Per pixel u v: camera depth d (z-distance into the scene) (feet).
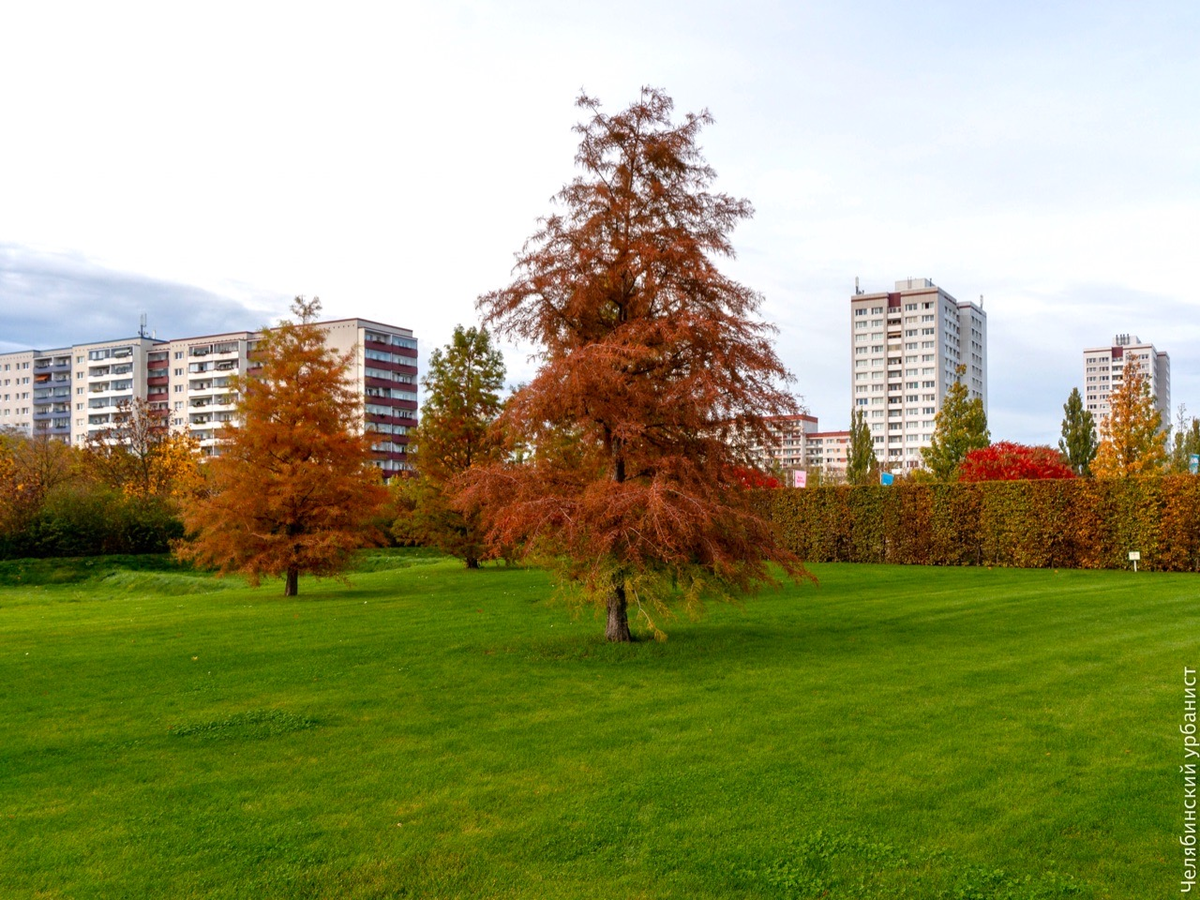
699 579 41.57
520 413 41.37
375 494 86.69
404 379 365.40
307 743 26.84
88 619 66.33
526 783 22.59
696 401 40.09
